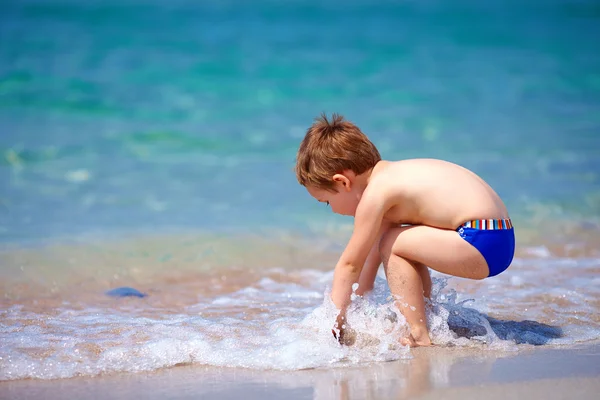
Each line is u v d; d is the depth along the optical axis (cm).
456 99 3356
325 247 1327
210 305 959
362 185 790
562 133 2584
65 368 695
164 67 3919
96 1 6694
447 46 4988
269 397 626
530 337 802
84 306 955
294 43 4894
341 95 3422
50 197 1673
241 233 1407
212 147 2373
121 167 2044
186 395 634
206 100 3241
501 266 767
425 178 769
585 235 1373
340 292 779
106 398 627
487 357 732
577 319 876
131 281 1106
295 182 1883
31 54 4078
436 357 733
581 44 5066
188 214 1545
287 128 2703
